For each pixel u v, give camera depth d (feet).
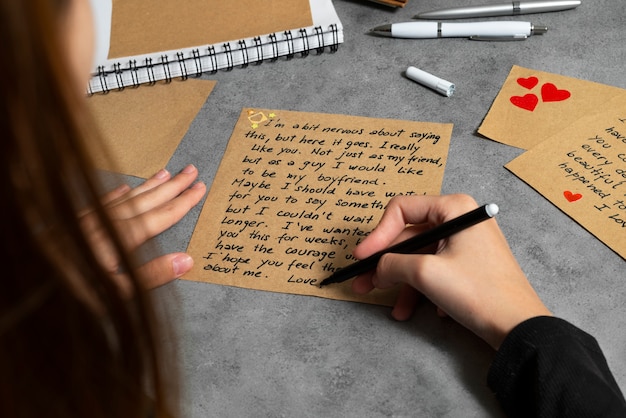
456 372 2.17
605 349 2.20
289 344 2.28
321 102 2.99
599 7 3.27
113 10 3.34
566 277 2.37
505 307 2.13
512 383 2.05
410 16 3.31
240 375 2.22
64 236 1.04
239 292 2.42
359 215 2.57
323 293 2.39
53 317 1.08
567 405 1.94
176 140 2.89
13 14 0.85
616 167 2.64
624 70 2.98
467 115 2.88
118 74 3.10
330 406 2.13
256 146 2.84
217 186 2.72
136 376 1.32
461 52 3.14
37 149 0.93
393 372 2.19
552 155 2.69
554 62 3.05
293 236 2.54
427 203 2.42
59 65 0.90
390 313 2.33
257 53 3.15
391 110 2.93
